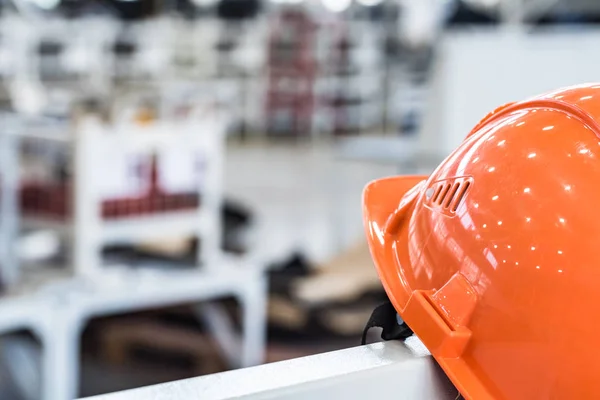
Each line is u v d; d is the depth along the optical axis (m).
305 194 8.35
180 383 0.70
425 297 0.84
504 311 0.78
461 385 0.78
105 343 3.42
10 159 2.69
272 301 3.35
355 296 3.41
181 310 3.41
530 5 9.51
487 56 4.14
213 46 13.69
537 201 0.77
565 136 0.79
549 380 0.75
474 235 0.81
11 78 11.35
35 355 3.28
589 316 0.73
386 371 0.78
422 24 12.30
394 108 13.43
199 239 2.90
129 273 2.79
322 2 13.89
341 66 13.95
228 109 13.32
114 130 2.59
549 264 0.75
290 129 14.04
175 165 2.75
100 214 2.63
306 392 0.72
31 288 2.57
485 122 0.91
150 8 12.91
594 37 4.10
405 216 0.96
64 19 12.04
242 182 9.14
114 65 12.41
